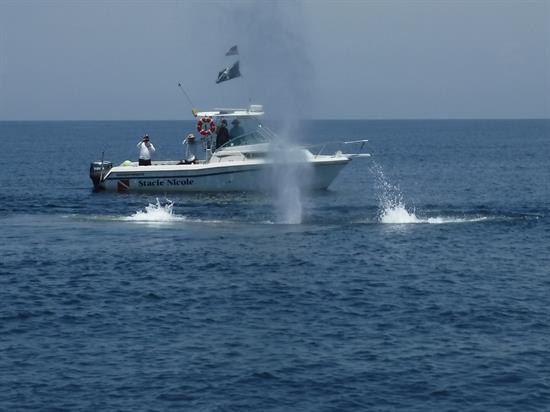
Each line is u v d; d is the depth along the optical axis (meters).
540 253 60.81
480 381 35.41
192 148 101.44
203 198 94.12
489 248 62.41
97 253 60.66
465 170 159.62
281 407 32.97
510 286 51.00
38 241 65.69
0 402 33.38
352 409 32.81
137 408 32.84
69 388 34.72
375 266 56.19
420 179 136.75
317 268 55.53
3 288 50.50
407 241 64.81
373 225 72.25
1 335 41.41
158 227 71.88
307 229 70.06
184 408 32.84
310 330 42.12
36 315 44.81
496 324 43.09
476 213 80.88
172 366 37.12
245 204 88.50
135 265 56.66
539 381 35.38
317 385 35.06
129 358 38.12
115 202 92.25
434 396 33.97
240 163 96.31
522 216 78.38
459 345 39.78
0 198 99.50
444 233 68.31
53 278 53.09
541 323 43.25
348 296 48.53
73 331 42.03
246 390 34.56
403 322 43.47
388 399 33.69
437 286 50.91
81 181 129.25
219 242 64.56
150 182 98.56
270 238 66.00
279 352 38.91
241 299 47.94
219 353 38.78
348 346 39.72
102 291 49.78
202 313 45.19
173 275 53.78
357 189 113.50
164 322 43.56
